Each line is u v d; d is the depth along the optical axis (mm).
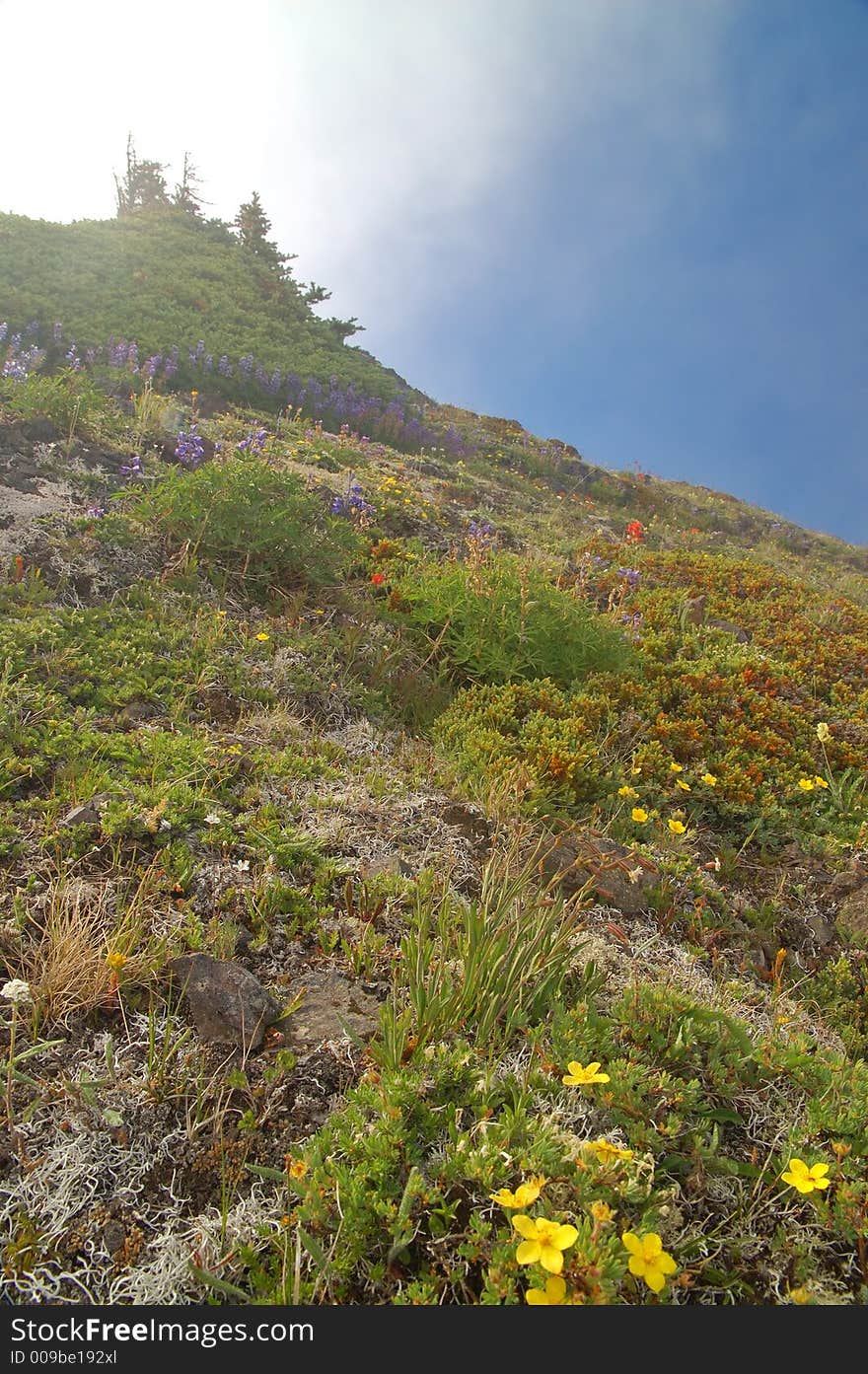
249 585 6078
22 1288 1945
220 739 4258
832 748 5812
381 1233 2010
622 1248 1875
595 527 14438
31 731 3863
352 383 18203
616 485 20047
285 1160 2229
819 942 4035
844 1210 2133
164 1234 2090
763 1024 3184
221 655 5051
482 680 6055
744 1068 2600
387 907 3307
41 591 5035
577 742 4992
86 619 4934
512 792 4375
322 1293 1910
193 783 3783
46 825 3303
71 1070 2447
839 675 7355
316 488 8773
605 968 3201
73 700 4277
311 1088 2477
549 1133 2148
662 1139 2277
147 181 30016
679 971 3383
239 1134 2338
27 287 15656
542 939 2887
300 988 2881
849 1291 2049
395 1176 2115
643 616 7863
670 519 19094
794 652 7621
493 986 2701
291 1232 2027
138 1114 2348
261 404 15719
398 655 5895
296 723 4664
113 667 4535
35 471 6230
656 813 4625
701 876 4191
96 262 18391
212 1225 2096
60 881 3039
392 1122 2182
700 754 5480
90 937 2818
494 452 19297
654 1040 2611
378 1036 2609
